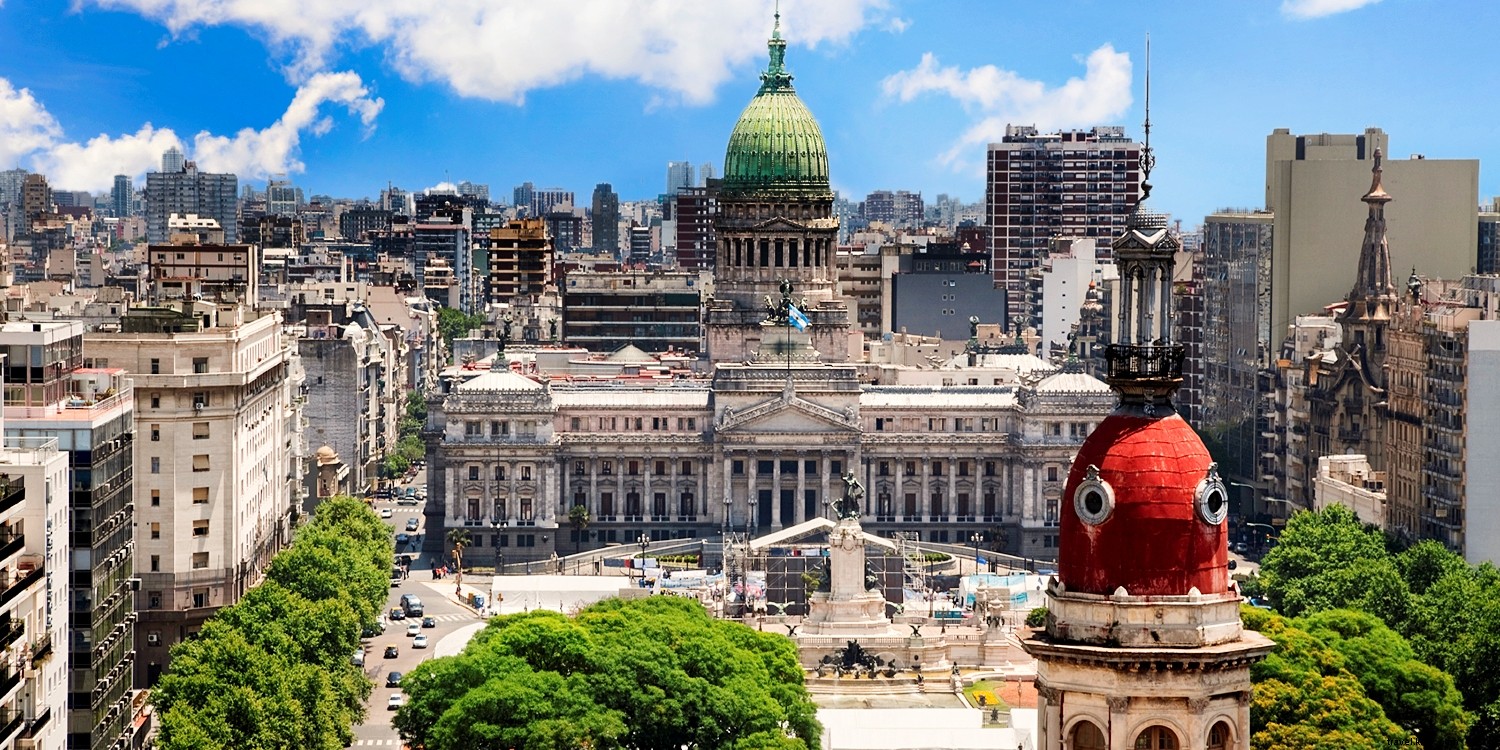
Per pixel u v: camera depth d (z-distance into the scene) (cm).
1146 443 10194
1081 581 10225
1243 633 10206
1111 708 10050
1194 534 10106
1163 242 10300
